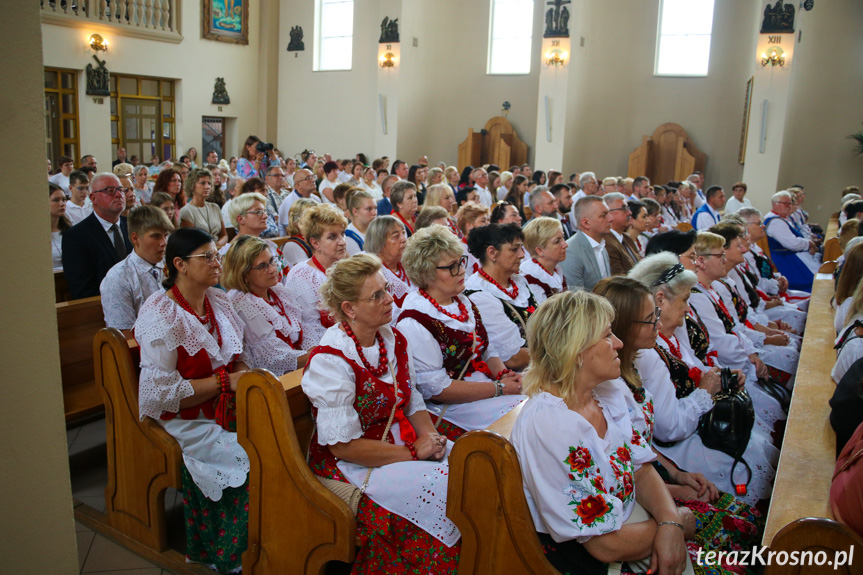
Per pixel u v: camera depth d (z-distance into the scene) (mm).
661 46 13461
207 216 5523
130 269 3160
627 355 2217
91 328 3365
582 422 1709
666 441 2580
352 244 4379
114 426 2535
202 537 2410
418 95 15266
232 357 2539
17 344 823
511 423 2082
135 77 14352
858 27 12031
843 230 5707
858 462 1615
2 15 778
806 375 2771
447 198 5406
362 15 15555
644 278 2828
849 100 12266
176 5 14625
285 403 2049
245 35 16312
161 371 2299
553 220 3594
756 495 2523
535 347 1838
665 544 1757
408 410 2238
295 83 16750
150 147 14867
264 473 2127
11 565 834
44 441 865
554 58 12914
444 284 2527
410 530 1984
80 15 12734
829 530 1495
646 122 13672
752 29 12555
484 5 14750
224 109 16094
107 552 2527
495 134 14633
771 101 11562
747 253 5629
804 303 5680
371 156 15789
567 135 13398
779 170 12734
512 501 1697
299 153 16922
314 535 2047
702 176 13227
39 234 838
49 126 12906
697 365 2947
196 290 2418
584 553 1775
